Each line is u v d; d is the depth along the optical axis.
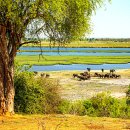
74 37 23.97
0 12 21.27
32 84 26.92
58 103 28.56
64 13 21.73
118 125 21.00
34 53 194.75
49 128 19.00
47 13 21.16
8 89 22.97
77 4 21.53
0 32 22.27
